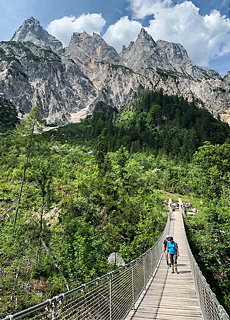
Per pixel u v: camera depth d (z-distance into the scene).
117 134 150.12
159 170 74.94
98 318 5.38
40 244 24.98
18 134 33.69
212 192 36.50
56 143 127.56
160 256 17.91
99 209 35.19
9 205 39.06
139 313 8.05
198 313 7.96
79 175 47.03
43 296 18.77
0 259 19.47
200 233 28.08
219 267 24.83
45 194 26.55
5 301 16.47
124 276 8.09
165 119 164.25
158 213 37.03
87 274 20.97
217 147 43.19
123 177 50.84
